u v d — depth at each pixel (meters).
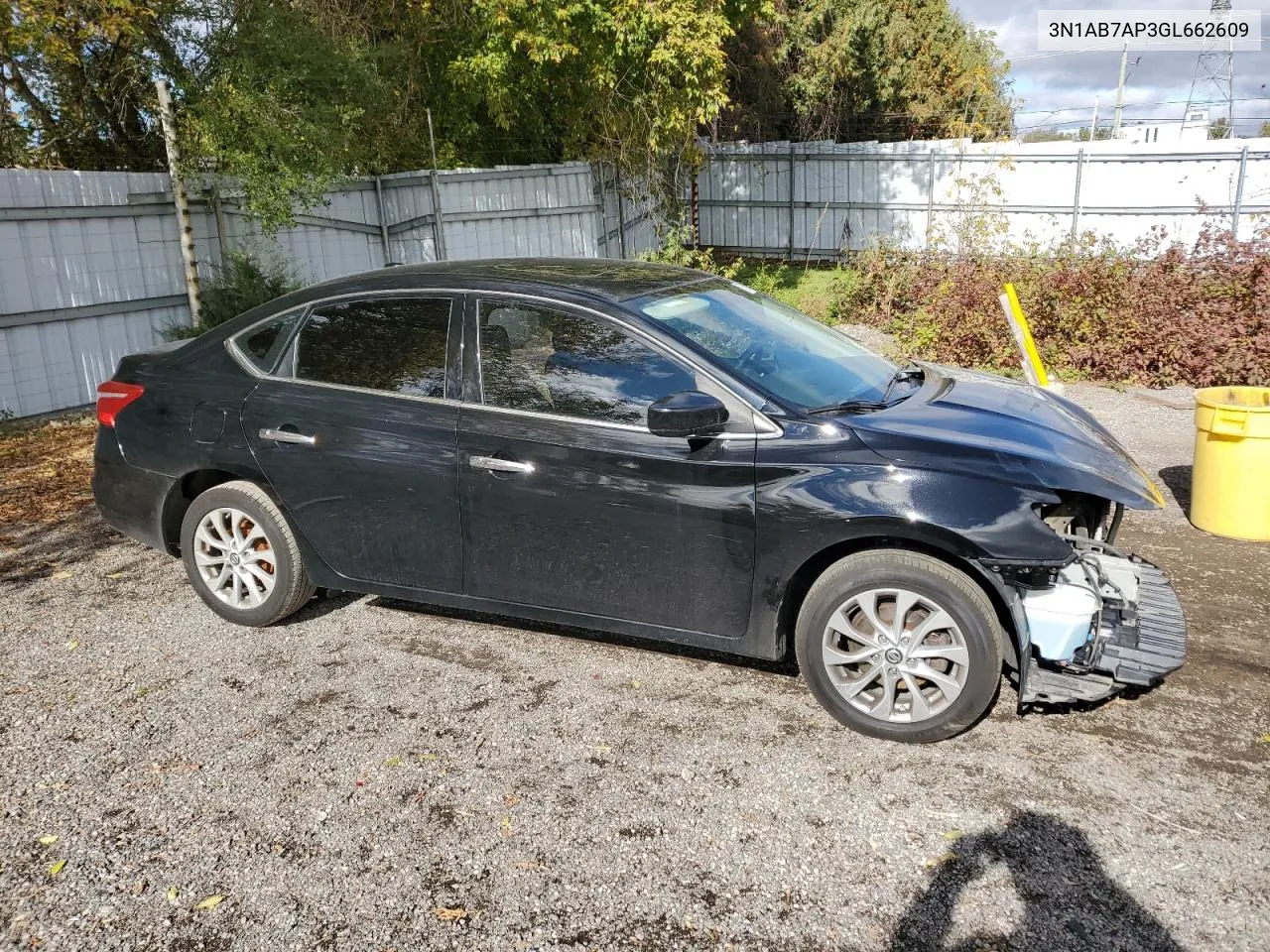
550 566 3.82
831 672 3.44
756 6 16.02
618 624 3.79
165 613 4.75
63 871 2.86
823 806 3.05
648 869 2.79
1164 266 9.64
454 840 2.95
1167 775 3.14
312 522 4.25
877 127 26.70
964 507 3.18
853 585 3.33
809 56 24.34
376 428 4.01
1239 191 15.40
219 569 4.57
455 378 3.92
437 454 3.89
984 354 10.02
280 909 2.68
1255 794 3.03
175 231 10.59
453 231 14.95
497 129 17.17
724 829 2.96
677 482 3.52
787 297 15.69
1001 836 2.87
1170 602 3.80
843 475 3.32
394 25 14.91
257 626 4.52
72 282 9.49
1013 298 5.02
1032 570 3.28
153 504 4.59
